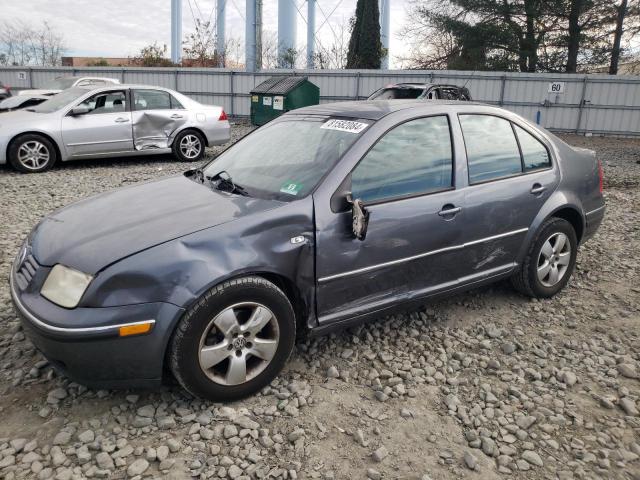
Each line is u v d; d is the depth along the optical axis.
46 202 7.45
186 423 2.80
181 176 3.94
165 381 3.13
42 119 9.65
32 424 2.77
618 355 3.61
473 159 3.79
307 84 18.08
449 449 2.69
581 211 4.47
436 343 3.73
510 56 27.30
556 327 4.01
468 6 26.86
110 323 2.56
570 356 3.59
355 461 2.58
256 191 3.31
